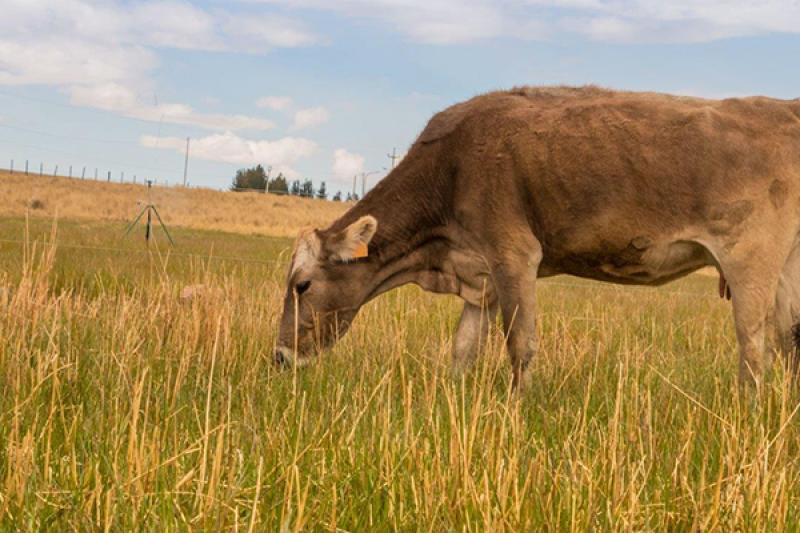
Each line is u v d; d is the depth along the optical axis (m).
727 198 6.07
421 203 7.13
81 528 3.20
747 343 6.06
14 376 5.29
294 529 3.10
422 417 4.85
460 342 7.19
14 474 3.47
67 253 15.30
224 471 3.82
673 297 13.80
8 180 65.38
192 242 25.59
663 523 3.57
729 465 3.92
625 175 6.27
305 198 77.25
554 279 19.77
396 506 3.54
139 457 3.58
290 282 7.20
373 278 7.30
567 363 7.20
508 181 6.59
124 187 69.94
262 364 7.01
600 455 4.05
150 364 6.02
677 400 5.61
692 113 6.23
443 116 7.16
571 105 6.61
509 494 3.58
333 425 4.42
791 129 6.19
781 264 6.12
